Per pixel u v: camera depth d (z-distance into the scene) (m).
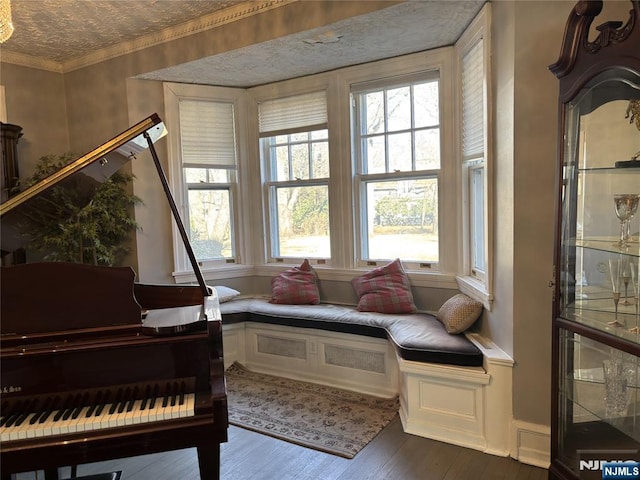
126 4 3.03
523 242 2.26
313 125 3.88
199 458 1.61
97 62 3.93
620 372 1.78
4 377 1.58
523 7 2.17
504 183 2.40
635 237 1.72
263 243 4.28
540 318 2.24
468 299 2.89
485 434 2.46
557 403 1.96
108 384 1.66
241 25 3.19
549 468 2.03
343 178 3.75
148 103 3.88
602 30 1.63
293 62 3.53
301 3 2.92
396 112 3.55
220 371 1.69
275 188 4.25
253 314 3.66
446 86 3.23
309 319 3.40
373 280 3.48
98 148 1.88
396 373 3.10
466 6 2.59
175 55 3.53
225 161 4.20
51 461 1.49
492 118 2.55
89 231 3.41
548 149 2.16
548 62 2.12
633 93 1.67
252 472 2.31
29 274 1.70
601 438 1.87
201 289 2.42
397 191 3.62
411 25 2.85
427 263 3.51
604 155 1.81
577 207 1.88
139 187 3.81
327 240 4.01
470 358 2.48
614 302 1.77
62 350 1.61
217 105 4.13
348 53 3.35
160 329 1.69
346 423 2.79
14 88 3.88
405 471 2.28
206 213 4.21
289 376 3.59
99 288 1.73
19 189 3.55
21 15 3.11
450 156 3.27
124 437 1.53
